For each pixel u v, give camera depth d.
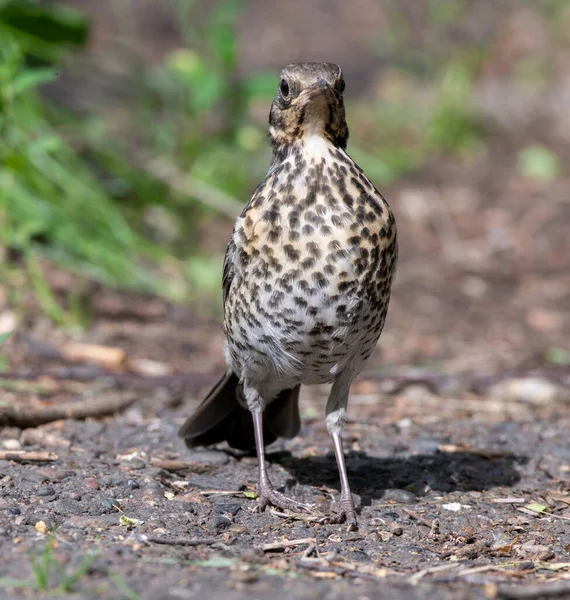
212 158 17.78
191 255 16.58
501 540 7.91
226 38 17.92
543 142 21.95
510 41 25.64
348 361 8.27
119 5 27.48
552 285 16.66
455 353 14.09
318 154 7.91
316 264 7.76
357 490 8.96
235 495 8.56
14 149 14.31
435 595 6.37
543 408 12.11
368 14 29.55
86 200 15.30
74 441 9.77
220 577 6.50
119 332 13.68
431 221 18.80
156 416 11.04
